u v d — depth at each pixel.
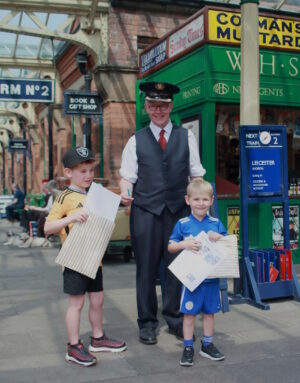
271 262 4.82
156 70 7.18
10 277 6.28
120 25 10.37
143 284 3.75
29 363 3.28
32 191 21.52
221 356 3.30
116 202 3.35
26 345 3.64
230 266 3.28
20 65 14.35
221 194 6.15
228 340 3.72
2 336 3.85
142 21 10.53
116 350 3.48
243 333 3.88
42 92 12.46
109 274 6.48
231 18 5.75
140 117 7.95
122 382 2.96
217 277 3.25
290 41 6.14
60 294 5.27
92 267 3.22
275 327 4.04
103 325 4.13
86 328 4.06
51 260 7.70
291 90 6.21
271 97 6.11
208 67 5.70
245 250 4.84
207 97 5.72
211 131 5.79
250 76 4.94
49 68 14.83
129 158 3.81
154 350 3.53
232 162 6.30
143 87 3.79
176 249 3.35
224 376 3.05
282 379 3.00
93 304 3.46
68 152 3.38
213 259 3.25
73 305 3.29
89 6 9.86
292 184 6.55
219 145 6.19
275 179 4.94
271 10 10.01
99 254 3.25
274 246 6.04
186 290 3.29
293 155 6.76
